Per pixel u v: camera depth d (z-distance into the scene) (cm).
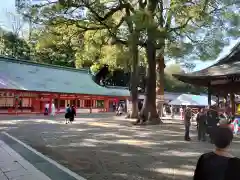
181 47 1928
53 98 4275
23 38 5850
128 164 944
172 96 6381
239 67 1803
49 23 2089
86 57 3347
